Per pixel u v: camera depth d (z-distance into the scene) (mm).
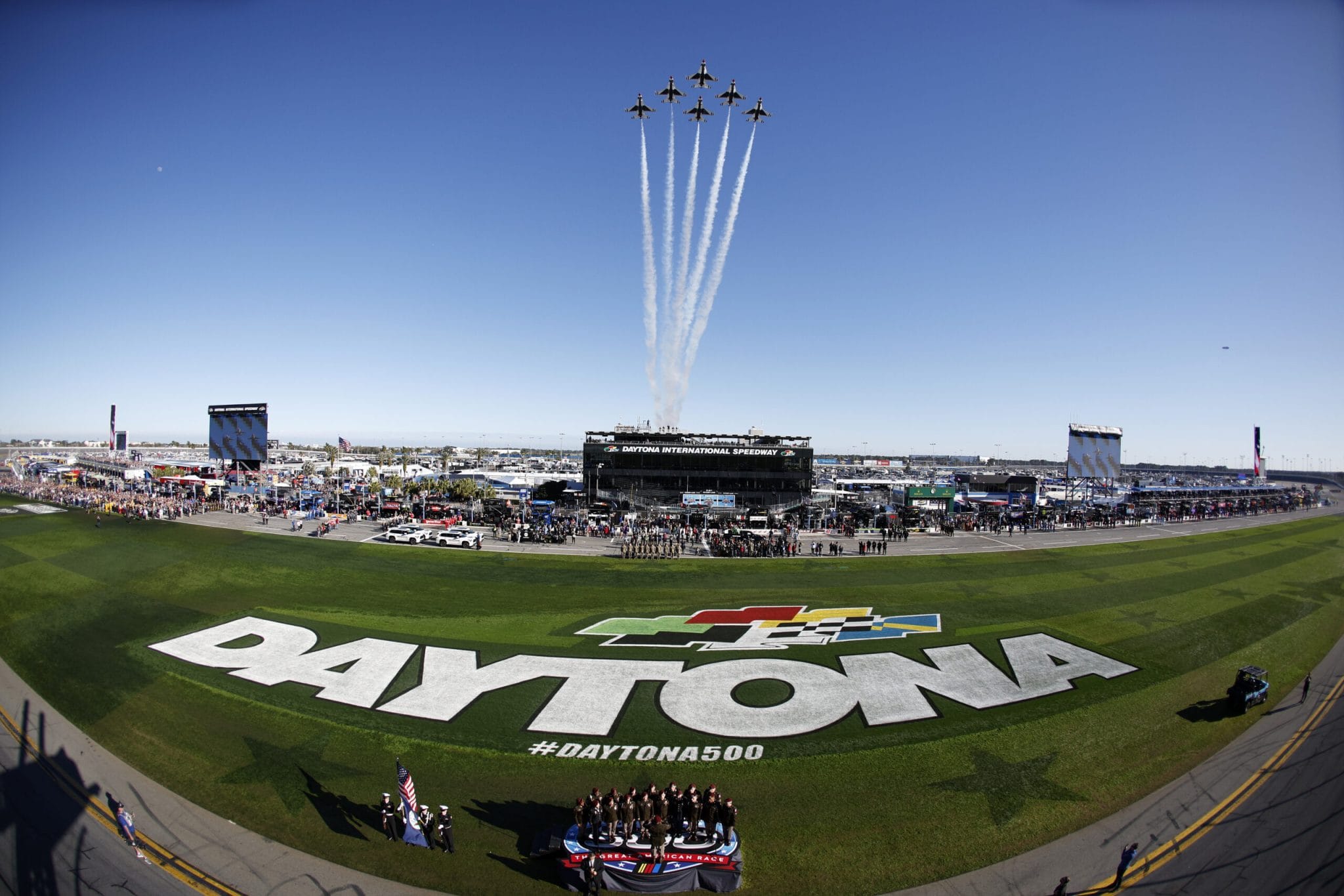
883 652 40688
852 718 31844
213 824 23000
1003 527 99875
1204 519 122000
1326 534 102625
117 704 32469
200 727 30094
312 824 23016
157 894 19422
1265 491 183250
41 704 32562
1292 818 23953
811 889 20234
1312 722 32375
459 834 22656
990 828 23359
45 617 46312
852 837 22797
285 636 42094
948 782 26391
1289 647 44438
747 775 26734
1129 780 26781
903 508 103625
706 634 43688
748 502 111875
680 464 111938
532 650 40031
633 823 22062
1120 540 89688
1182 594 58094
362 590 53375
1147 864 21328
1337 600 57719
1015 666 38906
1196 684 37219
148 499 107000
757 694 34312
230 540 73500
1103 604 53656
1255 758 28625
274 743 28672
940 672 37719
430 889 19906
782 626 45625
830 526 97000
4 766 26672
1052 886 20328
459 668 37125
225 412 111750
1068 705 33781
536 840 22188
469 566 62906
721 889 20109
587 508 104812
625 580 58438
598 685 35062
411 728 30109
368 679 35500
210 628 43594
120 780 25781
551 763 27391
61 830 22453
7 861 20766
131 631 43219
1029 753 28797
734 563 66500
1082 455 120312
